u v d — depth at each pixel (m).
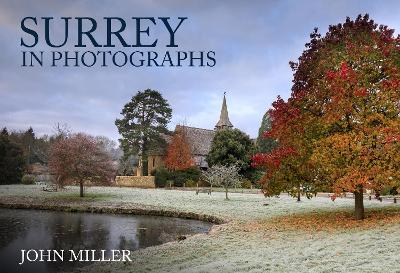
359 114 18.05
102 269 13.62
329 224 18.83
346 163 17.77
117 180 64.44
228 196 42.38
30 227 25.33
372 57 18.69
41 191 49.69
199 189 54.12
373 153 17.62
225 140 61.16
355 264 11.07
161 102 71.00
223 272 11.24
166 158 70.25
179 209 30.98
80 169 41.97
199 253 14.76
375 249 12.68
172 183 62.12
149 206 33.09
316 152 18.22
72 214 31.91
